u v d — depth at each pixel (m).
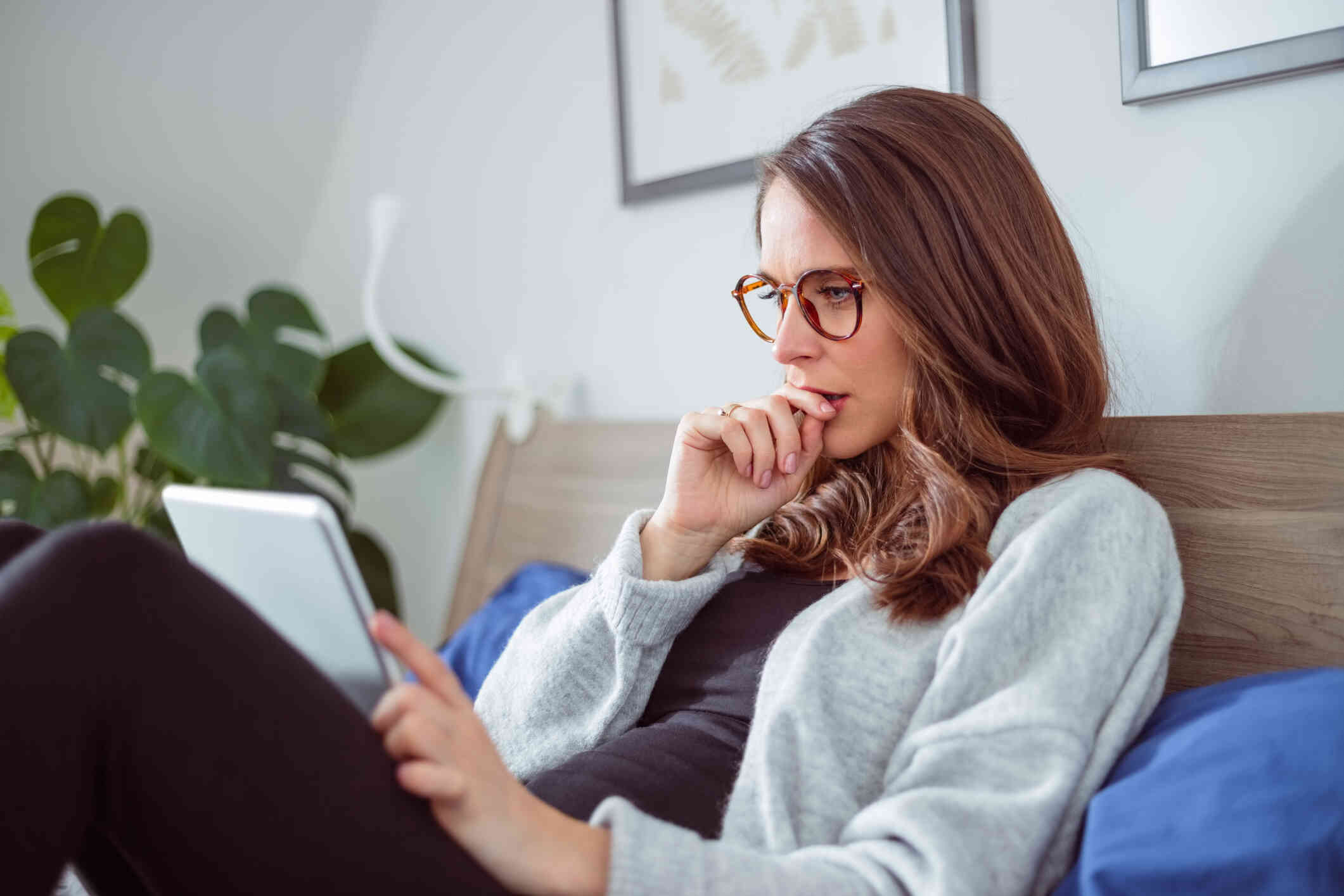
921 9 1.35
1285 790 0.63
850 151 0.92
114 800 0.59
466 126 2.11
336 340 2.52
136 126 2.24
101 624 0.58
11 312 2.04
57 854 0.55
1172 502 1.02
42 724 0.55
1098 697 0.74
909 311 0.90
